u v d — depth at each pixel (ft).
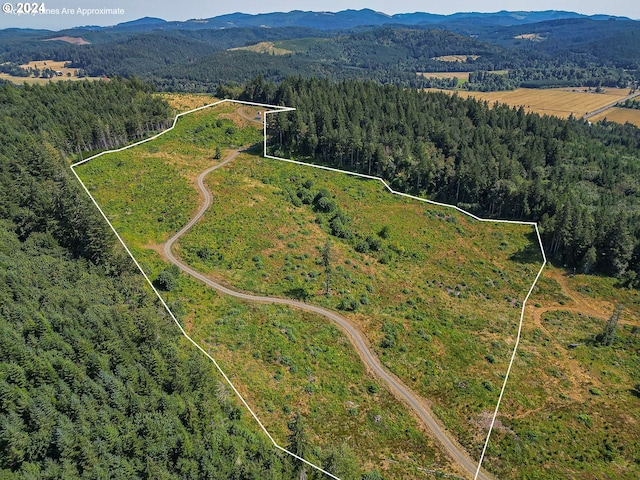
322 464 135.54
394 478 136.05
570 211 296.92
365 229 297.12
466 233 315.58
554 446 154.81
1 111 378.94
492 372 185.78
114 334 155.94
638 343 219.41
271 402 154.10
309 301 211.61
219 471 130.11
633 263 281.95
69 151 351.25
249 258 234.17
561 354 205.67
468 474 140.97
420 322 212.43
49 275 187.52
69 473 116.78
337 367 174.50
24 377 132.05
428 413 160.35
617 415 171.73
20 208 229.86
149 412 138.41
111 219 245.65
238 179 322.55
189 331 176.65
